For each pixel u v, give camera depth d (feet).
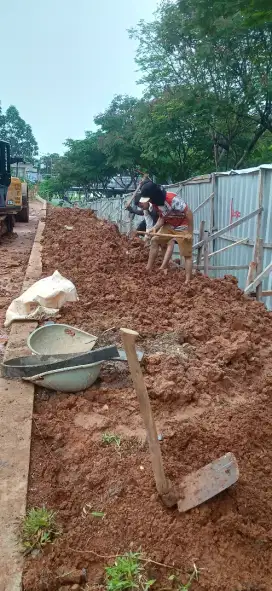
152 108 71.87
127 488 9.87
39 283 20.92
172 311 20.48
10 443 11.30
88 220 57.52
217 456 11.12
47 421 12.43
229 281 25.02
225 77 59.93
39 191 219.61
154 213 28.60
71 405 13.23
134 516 9.15
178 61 67.26
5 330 19.45
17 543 8.53
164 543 8.60
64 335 16.44
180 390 13.39
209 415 12.83
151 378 14.29
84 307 20.51
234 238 33.35
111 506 9.48
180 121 69.46
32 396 13.39
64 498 9.98
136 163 100.83
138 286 23.84
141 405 8.58
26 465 10.56
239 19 47.03
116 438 11.55
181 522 8.96
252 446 11.81
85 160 134.62
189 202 46.39
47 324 17.62
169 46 65.21
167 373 14.20
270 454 11.65
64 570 8.20
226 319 19.34
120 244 36.19
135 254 30.53
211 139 73.51
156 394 13.20
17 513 9.16
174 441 11.42
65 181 145.69
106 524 9.07
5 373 14.33
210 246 38.70
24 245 45.57
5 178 45.62
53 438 11.83
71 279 25.50
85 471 10.54
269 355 16.83
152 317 19.36
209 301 21.48
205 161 80.18
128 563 8.09
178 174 82.38
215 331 18.12
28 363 14.84
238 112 61.77
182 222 25.46
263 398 13.98
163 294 22.52
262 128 63.62
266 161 74.69
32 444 11.57
